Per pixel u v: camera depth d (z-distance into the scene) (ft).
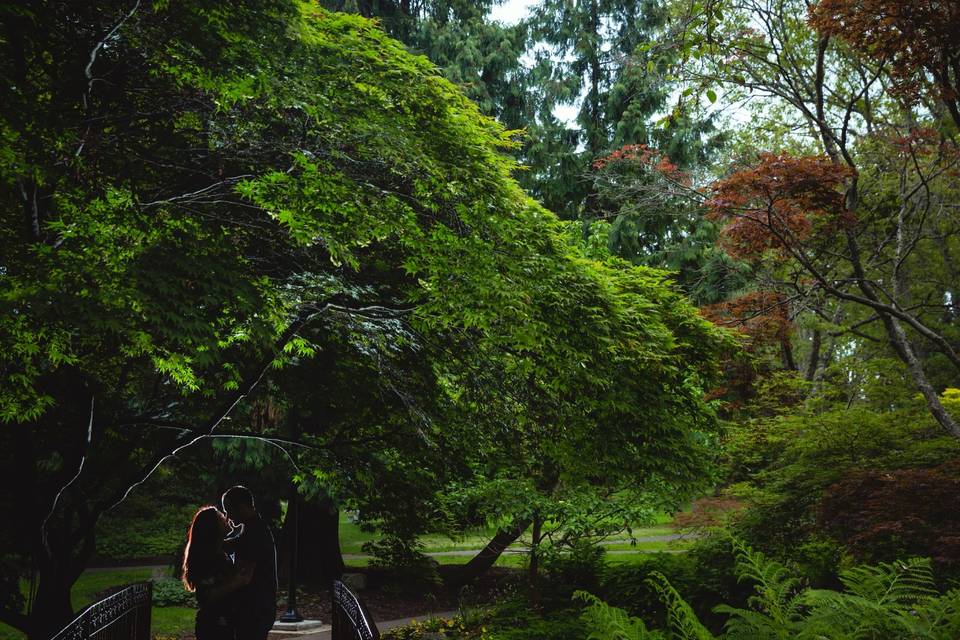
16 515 32.94
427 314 31.65
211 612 23.75
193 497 79.92
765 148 68.33
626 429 36.09
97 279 21.25
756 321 46.57
